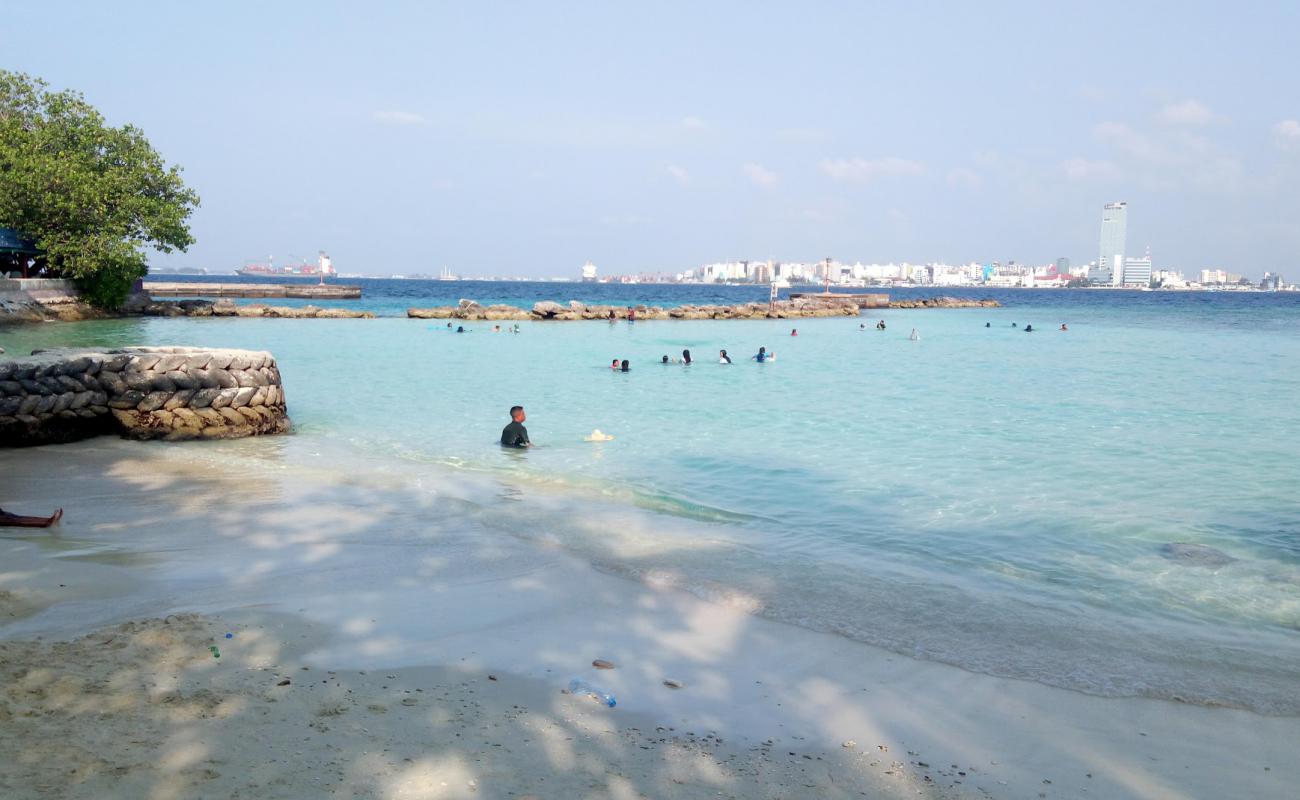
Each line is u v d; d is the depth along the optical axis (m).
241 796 4.51
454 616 7.85
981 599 8.70
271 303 95.56
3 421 15.99
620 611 8.15
